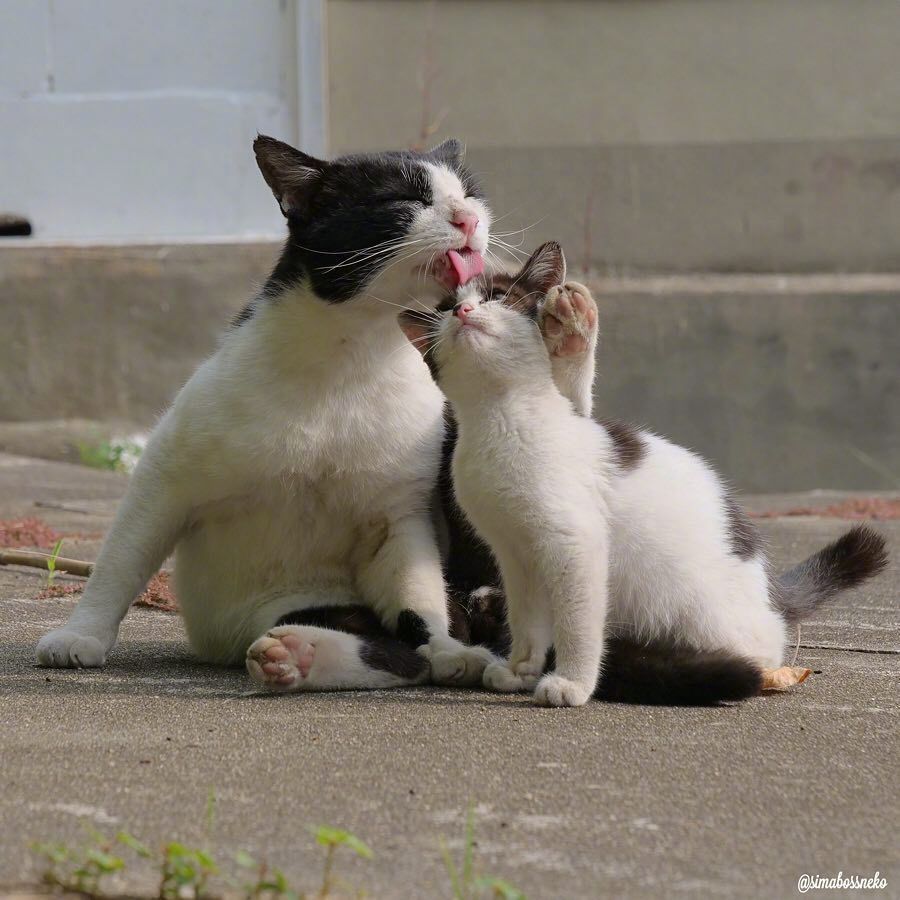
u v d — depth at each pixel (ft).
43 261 64.34
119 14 65.36
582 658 21.39
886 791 16.66
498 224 68.13
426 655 23.85
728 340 66.69
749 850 14.56
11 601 31.96
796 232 69.21
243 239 65.41
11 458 63.10
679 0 68.59
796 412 66.90
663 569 23.24
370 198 24.98
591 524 21.48
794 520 49.62
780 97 68.85
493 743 18.74
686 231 69.46
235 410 24.31
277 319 24.67
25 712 20.47
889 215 68.95
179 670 24.93
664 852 14.47
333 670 22.74
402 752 18.17
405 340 25.04
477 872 13.84
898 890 13.53
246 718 20.22
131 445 63.16
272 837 14.74
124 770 17.11
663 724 20.11
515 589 22.67
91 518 46.80
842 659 26.12
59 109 65.72
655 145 69.15
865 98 68.69
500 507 21.50
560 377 22.31
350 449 24.66
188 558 26.18
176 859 13.11
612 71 69.05
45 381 64.69
